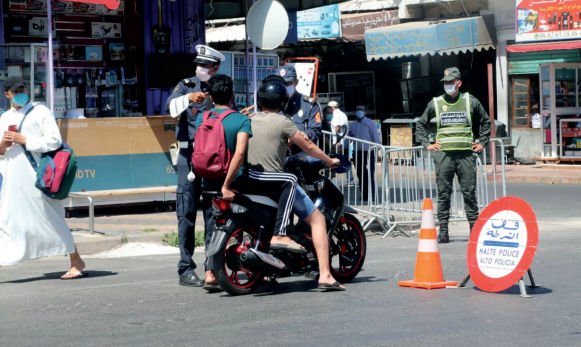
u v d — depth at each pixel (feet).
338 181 82.99
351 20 129.80
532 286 37.73
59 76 79.97
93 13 81.82
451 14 128.77
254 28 65.77
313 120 47.16
